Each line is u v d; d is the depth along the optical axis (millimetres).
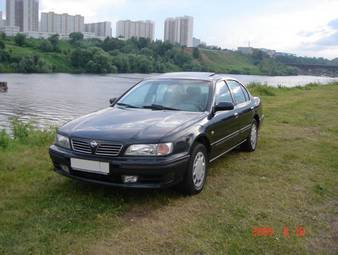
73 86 73000
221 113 6363
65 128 5477
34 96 54562
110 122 5430
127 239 4180
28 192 5438
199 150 5562
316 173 6684
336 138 9609
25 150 8016
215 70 140875
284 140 9281
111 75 115688
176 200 5285
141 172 4844
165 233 4336
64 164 5230
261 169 6816
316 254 4035
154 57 153125
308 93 22891
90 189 5555
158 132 5078
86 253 3900
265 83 26375
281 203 5297
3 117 34406
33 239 4137
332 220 4836
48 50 148625
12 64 118812
